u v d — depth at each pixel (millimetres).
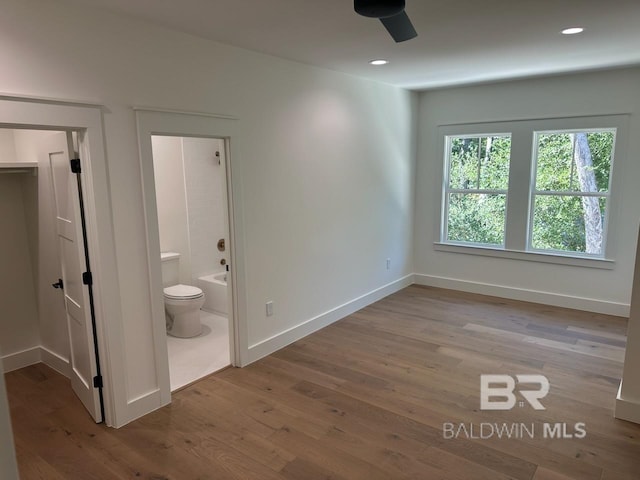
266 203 3873
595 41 3412
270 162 3861
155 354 3100
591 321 4746
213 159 5316
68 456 2645
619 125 4613
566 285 5172
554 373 3613
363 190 5090
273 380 3557
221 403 3217
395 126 5520
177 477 2463
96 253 2738
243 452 2666
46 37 2404
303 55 3758
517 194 5332
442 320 4855
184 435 2838
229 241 3627
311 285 4496
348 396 3297
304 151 4207
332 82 4438
